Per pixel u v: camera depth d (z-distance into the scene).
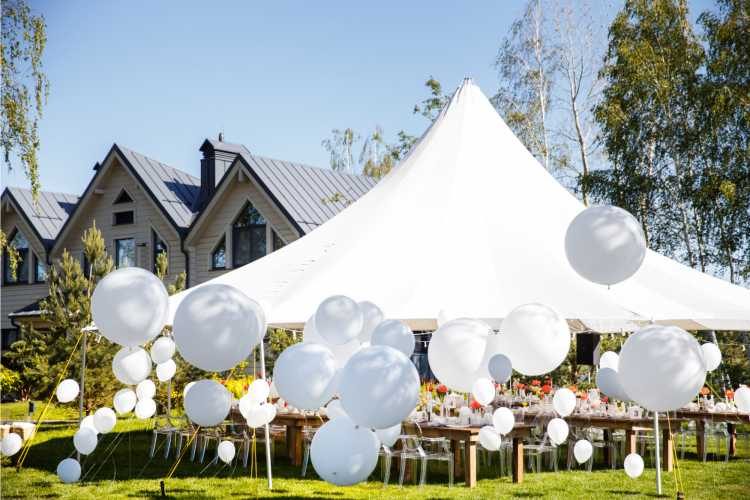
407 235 9.83
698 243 18.97
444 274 9.08
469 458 8.69
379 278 9.16
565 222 10.34
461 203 10.27
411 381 5.49
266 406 8.41
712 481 9.17
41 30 13.77
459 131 11.52
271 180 19.56
